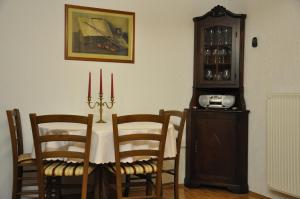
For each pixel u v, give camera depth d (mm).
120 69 3299
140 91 3387
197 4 3590
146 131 2359
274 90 2969
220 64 3461
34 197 2932
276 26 2955
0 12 2850
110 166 2389
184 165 3525
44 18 2996
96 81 3191
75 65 3111
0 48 2855
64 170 2217
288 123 2684
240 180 3225
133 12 3344
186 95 3572
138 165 2361
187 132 3424
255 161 3184
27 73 2947
